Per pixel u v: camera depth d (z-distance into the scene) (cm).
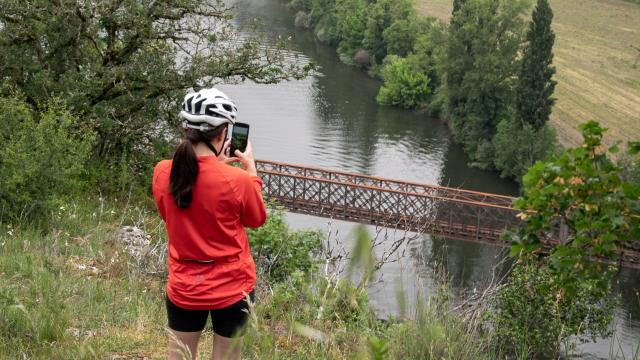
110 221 1263
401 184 5069
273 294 563
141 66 1912
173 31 1961
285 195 5109
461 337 458
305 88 9531
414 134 8262
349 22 11000
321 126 8175
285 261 912
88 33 1850
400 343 395
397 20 10531
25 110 1298
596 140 521
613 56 10812
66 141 1264
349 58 10894
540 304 1217
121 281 785
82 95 1819
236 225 349
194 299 344
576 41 11450
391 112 8994
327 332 459
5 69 1847
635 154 539
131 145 1997
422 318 357
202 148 344
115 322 617
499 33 8425
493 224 5166
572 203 521
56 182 1198
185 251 345
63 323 560
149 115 1988
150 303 692
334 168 7081
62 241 973
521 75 7419
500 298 1254
